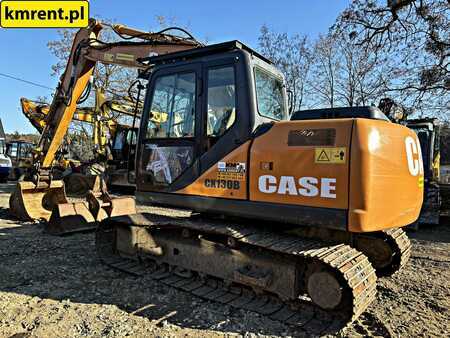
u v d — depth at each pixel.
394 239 4.13
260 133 3.67
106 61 6.63
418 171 3.90
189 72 4.22
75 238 6.14
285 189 3.42
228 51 4.00
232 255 3.86
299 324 3.29
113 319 3.37
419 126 8.24
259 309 3.56
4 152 20.77
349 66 18.34
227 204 3.78
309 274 3.46
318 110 3.93
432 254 5.92
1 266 4.73
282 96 4.59
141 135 4.61
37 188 7.52
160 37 6.24
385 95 12.52
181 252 4.30
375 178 3.12
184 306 3.68
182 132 4.21
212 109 3.99
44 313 3.44
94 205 6.81
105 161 13.48
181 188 4.13
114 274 4.52
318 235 4.00
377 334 3.24
